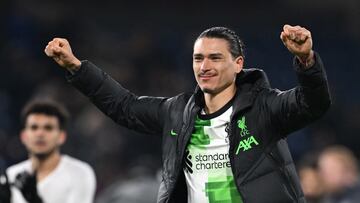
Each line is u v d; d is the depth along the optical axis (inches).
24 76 1777.8
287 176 455.2
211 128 464.8
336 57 2194.9
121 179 1464.1
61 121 810.2
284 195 449.1
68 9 2166.6
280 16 2289.6
